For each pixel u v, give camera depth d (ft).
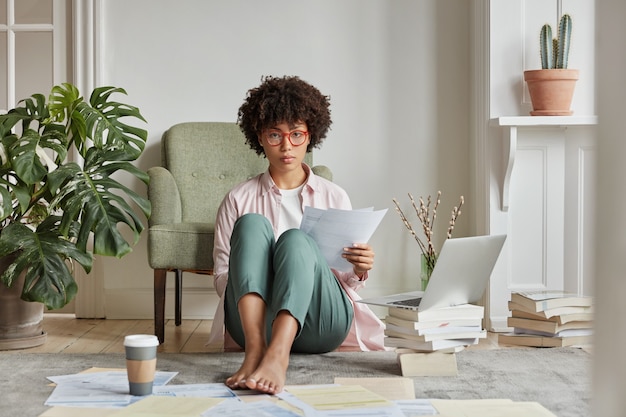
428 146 14.42
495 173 13.02
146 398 6.53
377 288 14.42
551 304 8.70
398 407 6.36
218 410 6.17
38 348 11.41
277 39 14.30
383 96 14.37
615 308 3.21
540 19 12.95
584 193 13.01
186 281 14.21
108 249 10.80
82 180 11.10
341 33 14.32
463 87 14.35
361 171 14.40
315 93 9.00
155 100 14.26
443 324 7.68
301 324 7.16
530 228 13.05
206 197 13.56
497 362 8.27
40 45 14.24
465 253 7.45
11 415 6.32
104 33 14.23
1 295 11.18
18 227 10.89
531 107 12.96
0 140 11.09
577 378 7.60
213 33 14.26
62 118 12.38
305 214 8.01
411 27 14.33
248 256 7.49
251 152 13.75
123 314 14.21
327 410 6.22
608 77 3.21
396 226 14.42
